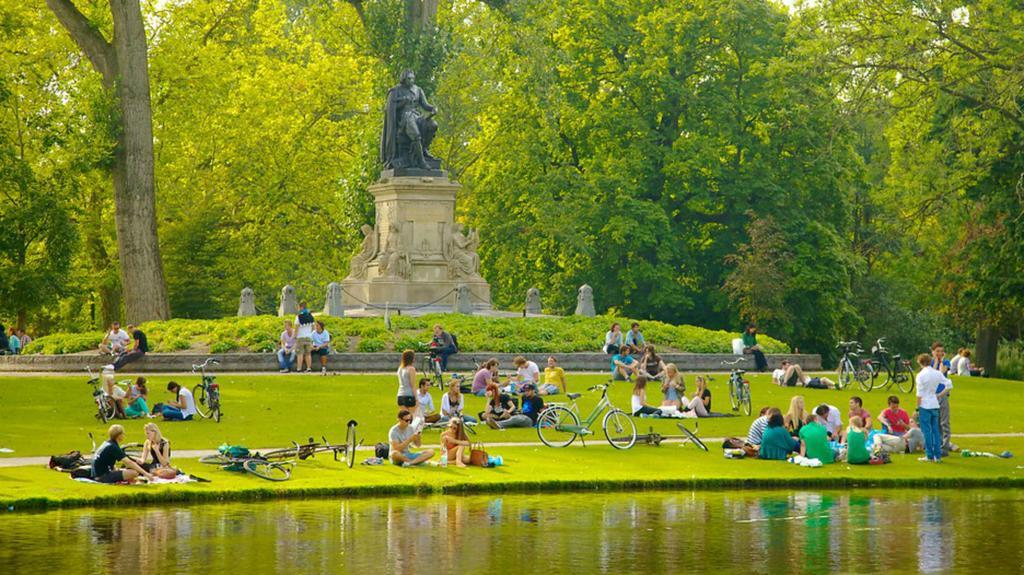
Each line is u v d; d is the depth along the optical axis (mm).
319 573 19109
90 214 68000
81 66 65812
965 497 27031
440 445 31484
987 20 52406
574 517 23984
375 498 25875
